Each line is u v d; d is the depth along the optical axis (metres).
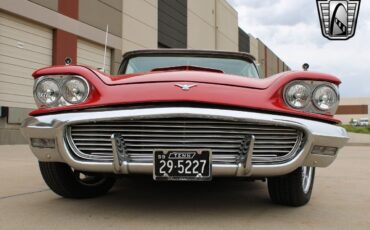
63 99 2.64
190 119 2.45
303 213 2.87
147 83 2.60
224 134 2.47
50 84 2.67
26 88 11.97
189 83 2.57
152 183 3.97
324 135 2.56
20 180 4.23
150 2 18.86
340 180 4.62
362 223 2.64
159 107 2.45
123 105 2.51
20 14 11.53
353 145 14.13
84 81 2.63
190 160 2.42
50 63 12.90
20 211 2.84
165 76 2.68
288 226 2.53
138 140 2.48
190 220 2.61
